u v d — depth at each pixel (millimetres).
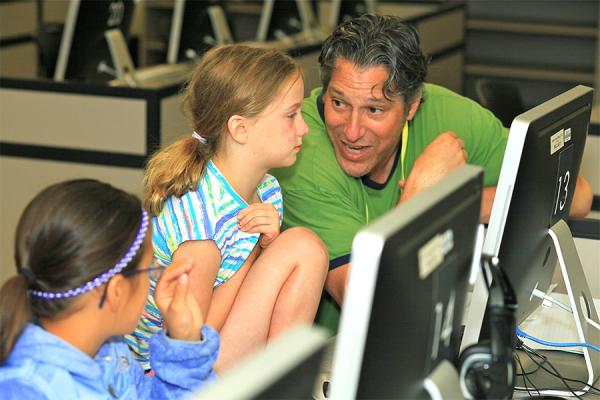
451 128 5281
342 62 4605
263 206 4387
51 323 3059
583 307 4324
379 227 2484
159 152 4398
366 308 2477
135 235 3113
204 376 3404
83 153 8031
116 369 3326
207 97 4254
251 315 4316
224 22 11430
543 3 16281
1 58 13031
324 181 4824
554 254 4328
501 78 16312
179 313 3348
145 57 13117
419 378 2840
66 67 9047
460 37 15750
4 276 8336
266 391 1991
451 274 2881
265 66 4219
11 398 2885
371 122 4672
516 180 3578
